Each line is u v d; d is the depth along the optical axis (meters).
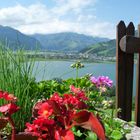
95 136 2.94
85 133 3.02
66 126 2.40
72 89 3.04
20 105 3.13
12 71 3.26
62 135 2.21
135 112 6.11
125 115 5.88
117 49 5.72
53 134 2.26
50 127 2.29
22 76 3.27
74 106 2.66
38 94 3.88
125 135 3.78
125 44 5.58
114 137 3.29
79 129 3.04
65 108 2.51
